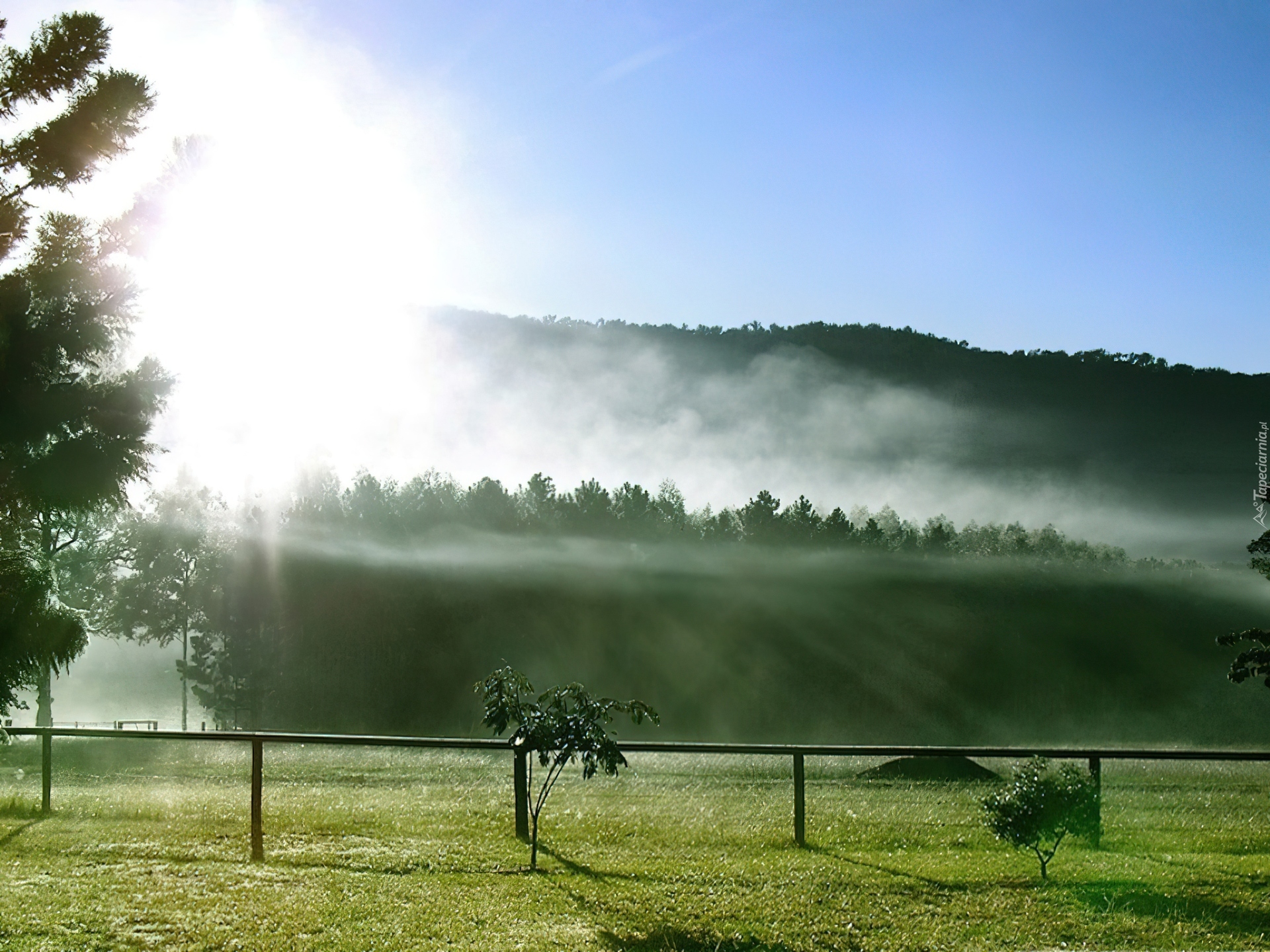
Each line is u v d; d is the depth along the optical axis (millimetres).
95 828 10602
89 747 23312
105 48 8023
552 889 8359
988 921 7609
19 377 6910
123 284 7293
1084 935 7297
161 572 61406
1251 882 8719
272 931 7133
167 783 15648
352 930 7164
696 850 10094
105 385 7270
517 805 10648
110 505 7441
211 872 8766
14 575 7461
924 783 16844
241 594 62844
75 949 6672
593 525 78000
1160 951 6980
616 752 8953
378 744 10203
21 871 8750
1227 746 57625
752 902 8039
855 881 8711
